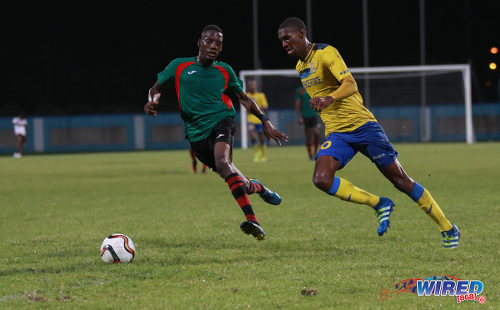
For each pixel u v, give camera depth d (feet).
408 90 266.16
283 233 51.29
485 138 253.65
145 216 63.10
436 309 29.17
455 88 259.60
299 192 83.05
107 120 256.73
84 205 73.26
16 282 34.94
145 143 258.37
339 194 41.73
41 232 53.57
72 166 151.12
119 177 113.80
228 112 48.24
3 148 251.60
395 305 29.78
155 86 48.06
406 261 39.24
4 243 48.03
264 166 134.72
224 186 94.48
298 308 29.43
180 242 47.62
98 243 47.75
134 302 30.58
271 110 254.06
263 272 36.60
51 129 254.27
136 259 41.09
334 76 42.70
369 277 34.94
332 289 32.53
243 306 29.73
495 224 53.67
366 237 48.75
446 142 247.09
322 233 50.98
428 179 95.96
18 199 80.38
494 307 29.40
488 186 84.79
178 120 257.96
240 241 47.80
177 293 32.17
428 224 54.75
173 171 127.34
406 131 252.21
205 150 48.16
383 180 98.27
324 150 42.57
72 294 32.30
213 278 35.35
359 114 42.50
